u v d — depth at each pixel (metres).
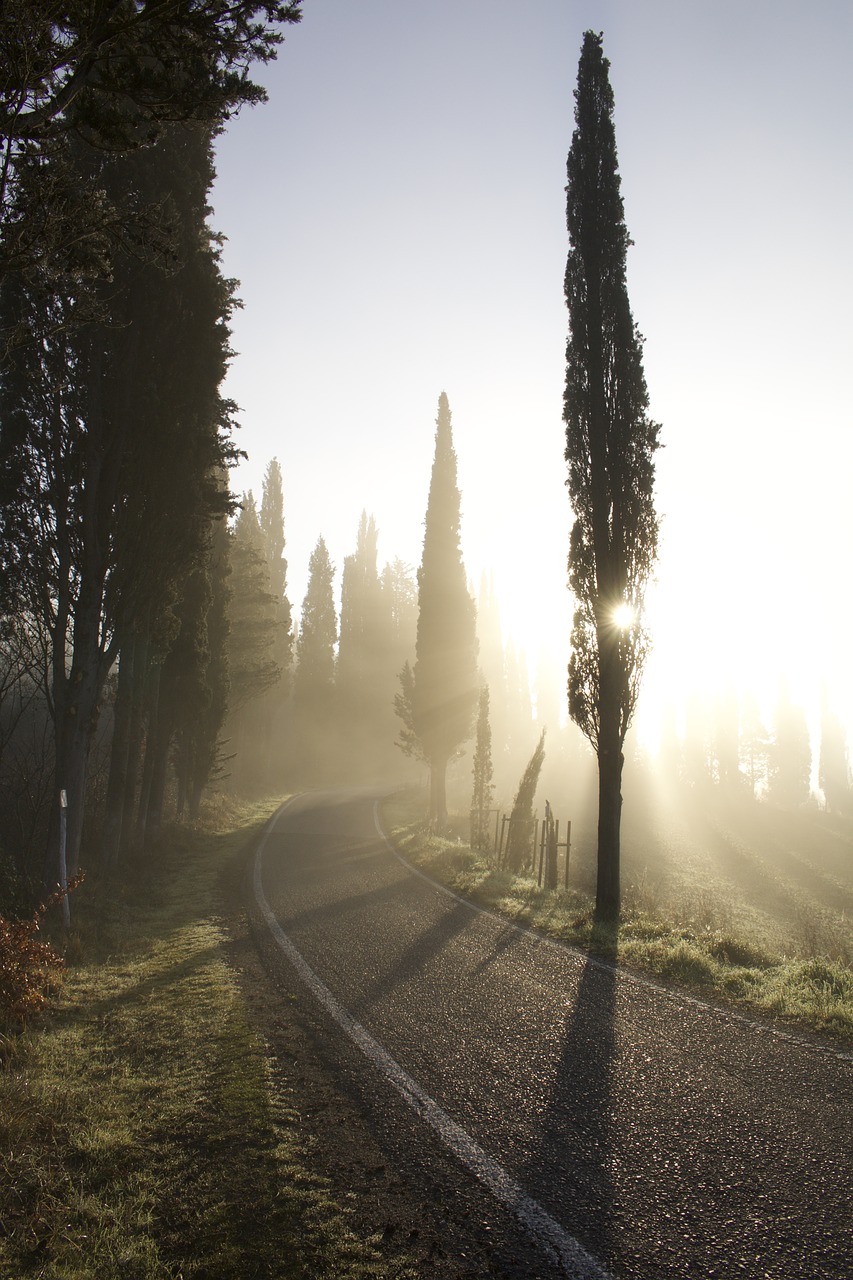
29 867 14.95
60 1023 7.53
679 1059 5.97
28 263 6.67
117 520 13.71
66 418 13.30
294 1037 6.70
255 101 6.88
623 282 15.62
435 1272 3.29
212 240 14.87
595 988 8.30
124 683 17.53
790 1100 5.09
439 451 38.50
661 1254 3.37
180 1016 7.51
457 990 8.23
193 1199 4.08
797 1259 3.30
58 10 5.69
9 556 13.35
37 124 6.03
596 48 16.34
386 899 14.77
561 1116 4.94
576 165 16.19
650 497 15.02
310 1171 4.28
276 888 16.28
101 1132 4.92
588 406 15.55
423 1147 4.54
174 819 27.89
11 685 16.30
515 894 15.59
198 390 13.83
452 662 37.19
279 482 59.66
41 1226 3.91
